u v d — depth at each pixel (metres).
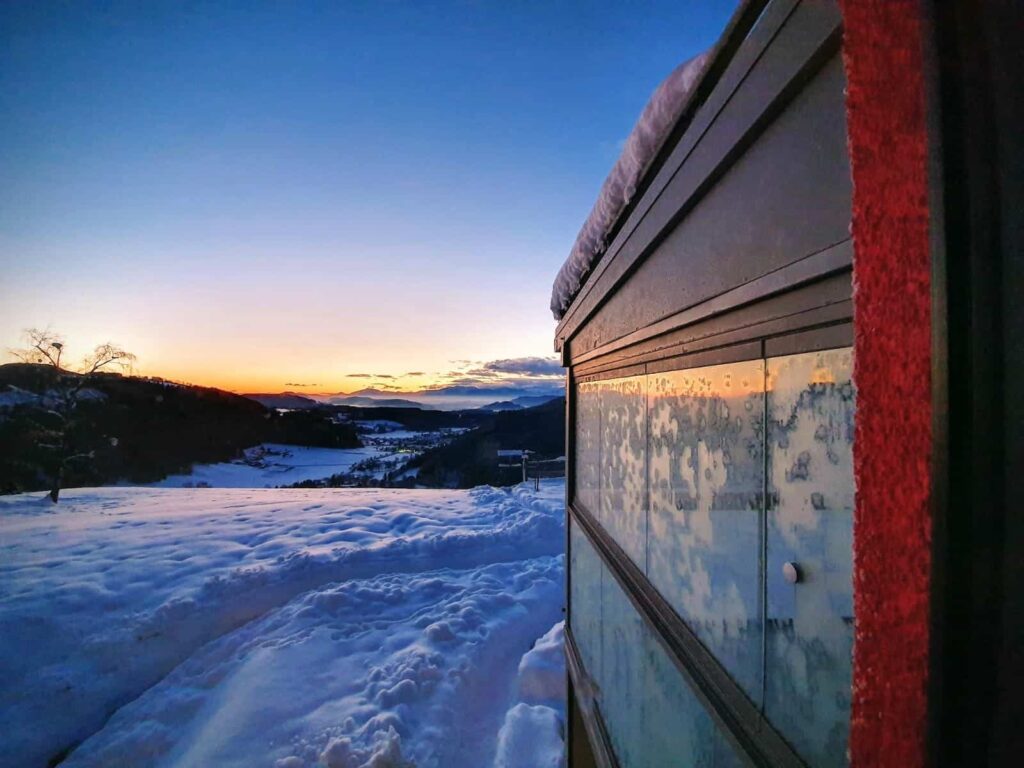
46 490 18.75
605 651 2.23
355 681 4.68
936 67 0.43
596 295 2.29
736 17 0.88
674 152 1.22
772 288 0.83
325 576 7.42
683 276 1.25
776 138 0.82
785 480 0.84
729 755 1.01
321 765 3.64
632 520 1.85
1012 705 0.38
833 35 0.64
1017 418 0.38
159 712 4.72
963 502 0.40
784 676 0.83
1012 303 0.39
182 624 6.16
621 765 1.89
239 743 3.92
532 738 3.88
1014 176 0.39
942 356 0.41
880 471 0.47
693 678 1.17
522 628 5.95
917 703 0.43
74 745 4.65
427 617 5.98
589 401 2.84
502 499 12.62
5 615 5.91
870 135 0.48
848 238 0.63
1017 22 0.41
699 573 1.21
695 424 1.25
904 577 0.45
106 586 6.91
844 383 0.69
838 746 0.68
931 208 0.42
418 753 3.80
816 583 0.75
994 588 0.39
